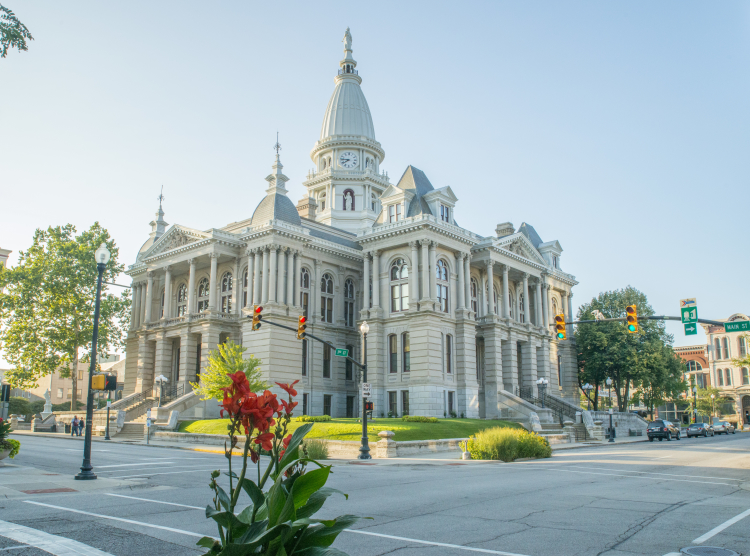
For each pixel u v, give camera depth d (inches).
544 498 675.4
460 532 480.1
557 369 2938.0
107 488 751.1
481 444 1290.6
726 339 4249.5
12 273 2760.8
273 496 190.4
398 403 2226.9
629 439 2433.6
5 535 450.6
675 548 426.6
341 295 2568.9
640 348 2864.2
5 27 718.5
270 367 2169.0
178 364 2600.9
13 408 3629.4
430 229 2253.9
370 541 444.5
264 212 2421.3
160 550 411.8
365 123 3646.7
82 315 2854.3
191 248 2490.2
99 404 2751.0
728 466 1095.0
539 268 2866.6
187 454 1395.2
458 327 2324.1
